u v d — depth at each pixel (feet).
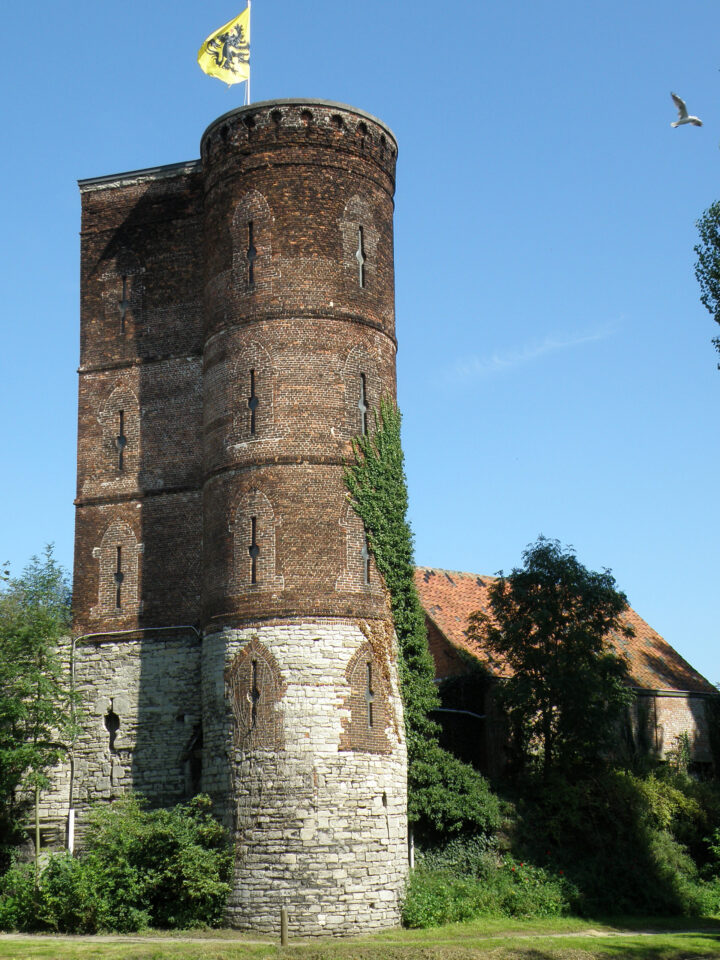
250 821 114.01
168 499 137.59
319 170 129.59
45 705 124.57
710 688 186.80
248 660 118.21
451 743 146.20
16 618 128.26
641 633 194.80
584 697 140.87
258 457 123.03
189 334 141.38
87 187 150.00
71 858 115.85
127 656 134.51
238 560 121.70
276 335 125.49
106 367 144.15
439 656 156.04
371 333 129.08
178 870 112.37
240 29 145.69
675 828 148.66
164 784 129.39
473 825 130.41
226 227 131.03
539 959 98.43
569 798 136.36
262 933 110.22
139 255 146.10
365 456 125.18
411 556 128.16
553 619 144.56
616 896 130.72
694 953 104.06
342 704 116.47
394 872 116.06
